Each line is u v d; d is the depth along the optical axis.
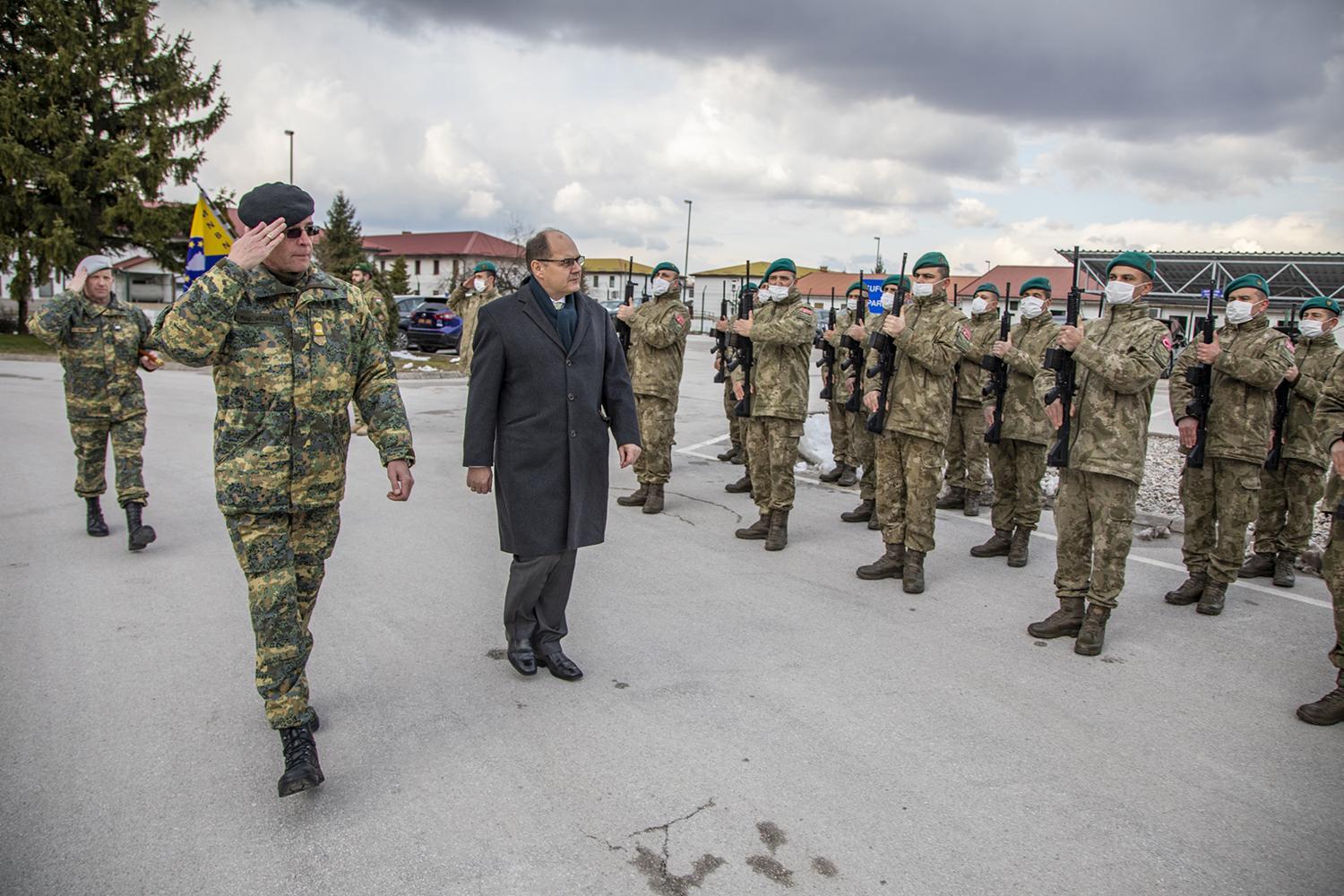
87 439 5.88
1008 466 6.27
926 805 3.14
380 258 66.00
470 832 2.90
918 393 5.42
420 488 7.88
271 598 3.08
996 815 3.09
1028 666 4.41
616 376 4.19
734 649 4.49
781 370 6.26
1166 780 3.37
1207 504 5.38
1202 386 5.19
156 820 2.92
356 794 3.11
